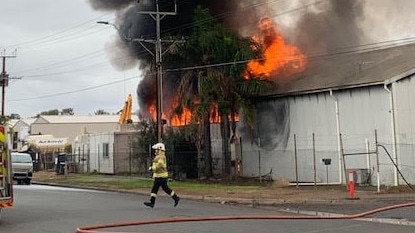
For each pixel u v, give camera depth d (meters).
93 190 26.58
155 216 14.27
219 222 12.92
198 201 19.89
